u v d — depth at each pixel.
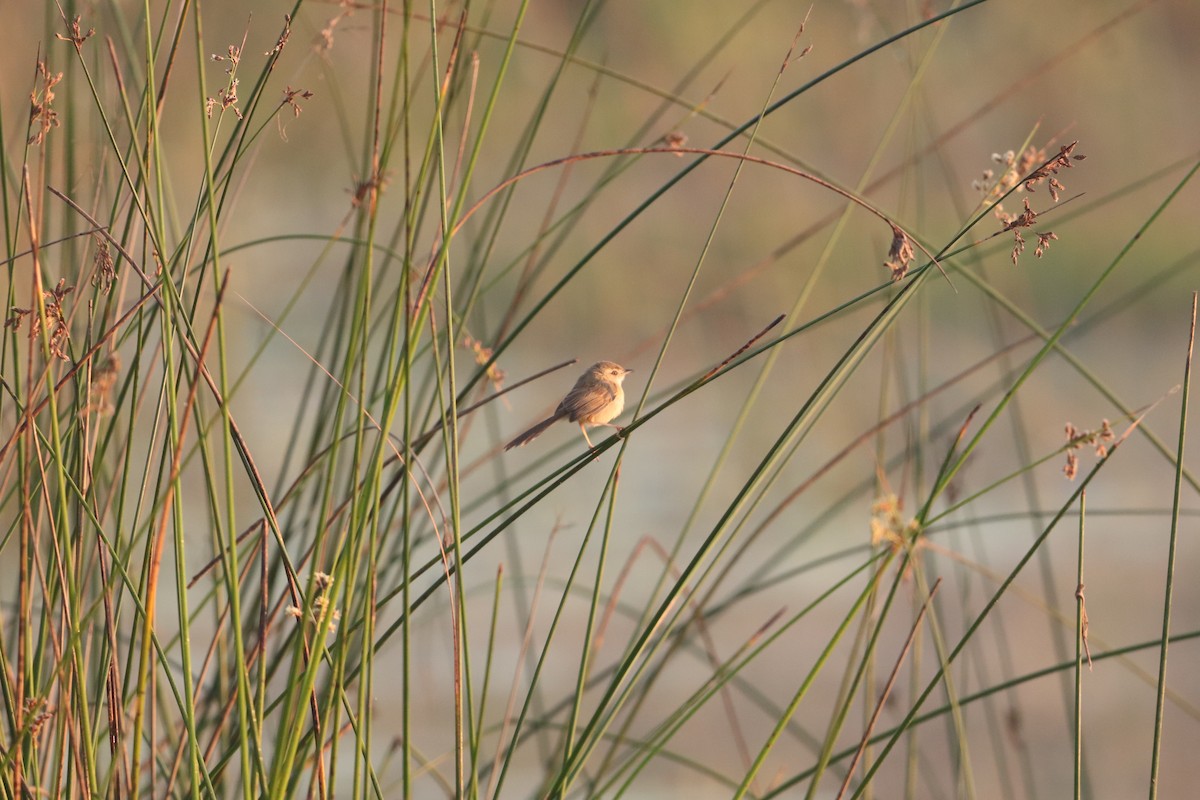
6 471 6.48
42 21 11.13
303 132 28.33
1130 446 25.78
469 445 24.34
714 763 14.55
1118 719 16.14
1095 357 32.88
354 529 5.58
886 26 10.52
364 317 5.72
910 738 8.29
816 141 33.56
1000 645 9.57
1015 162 5.96
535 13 30.83
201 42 5.33
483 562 19.56
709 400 29.58
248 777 5.48
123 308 7.45
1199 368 31.45
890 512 6.31
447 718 14.28
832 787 13.52
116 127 7.50
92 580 7.12
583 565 19.78
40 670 6.07
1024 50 37.25
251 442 22.66
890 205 25.44
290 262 31.94
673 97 7.70
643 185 33.50
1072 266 35.41
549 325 33.19
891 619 18.00
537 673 6.03
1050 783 14.66
